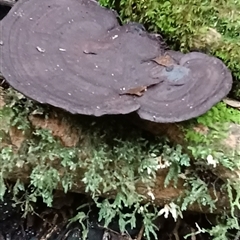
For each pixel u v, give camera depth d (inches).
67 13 19.6
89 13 20.0
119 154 20.0
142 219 23.3
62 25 19.3
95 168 19.9
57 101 16.8
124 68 18.5
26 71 17.5
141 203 21.6
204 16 20.7
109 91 17.7
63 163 19.3
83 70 18.1
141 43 19.5
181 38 21.0
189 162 19.8
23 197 22.7
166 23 20.8
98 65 18.5
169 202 21.0
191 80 18.3
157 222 23.4
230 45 20.6
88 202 23.1
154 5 20.7
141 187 20.5
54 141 19.5
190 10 20.4
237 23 20.9
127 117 19.6
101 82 17.9
